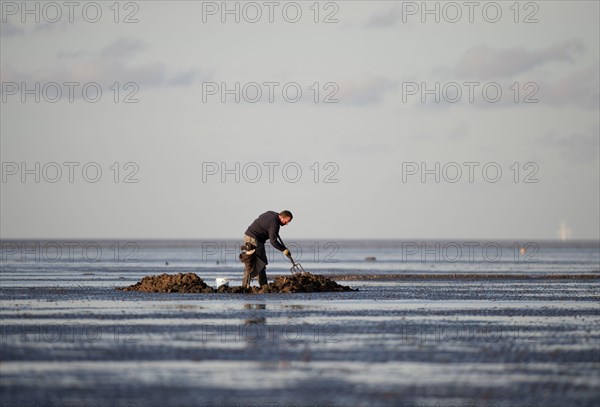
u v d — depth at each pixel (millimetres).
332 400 44625
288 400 44531
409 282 150500
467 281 155125
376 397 45312
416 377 50406
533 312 88938
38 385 47406
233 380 49188
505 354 58656
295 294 111688
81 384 47750
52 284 135125
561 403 44156
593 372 52188
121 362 54438
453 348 61281
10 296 107062
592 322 78875
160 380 49000
